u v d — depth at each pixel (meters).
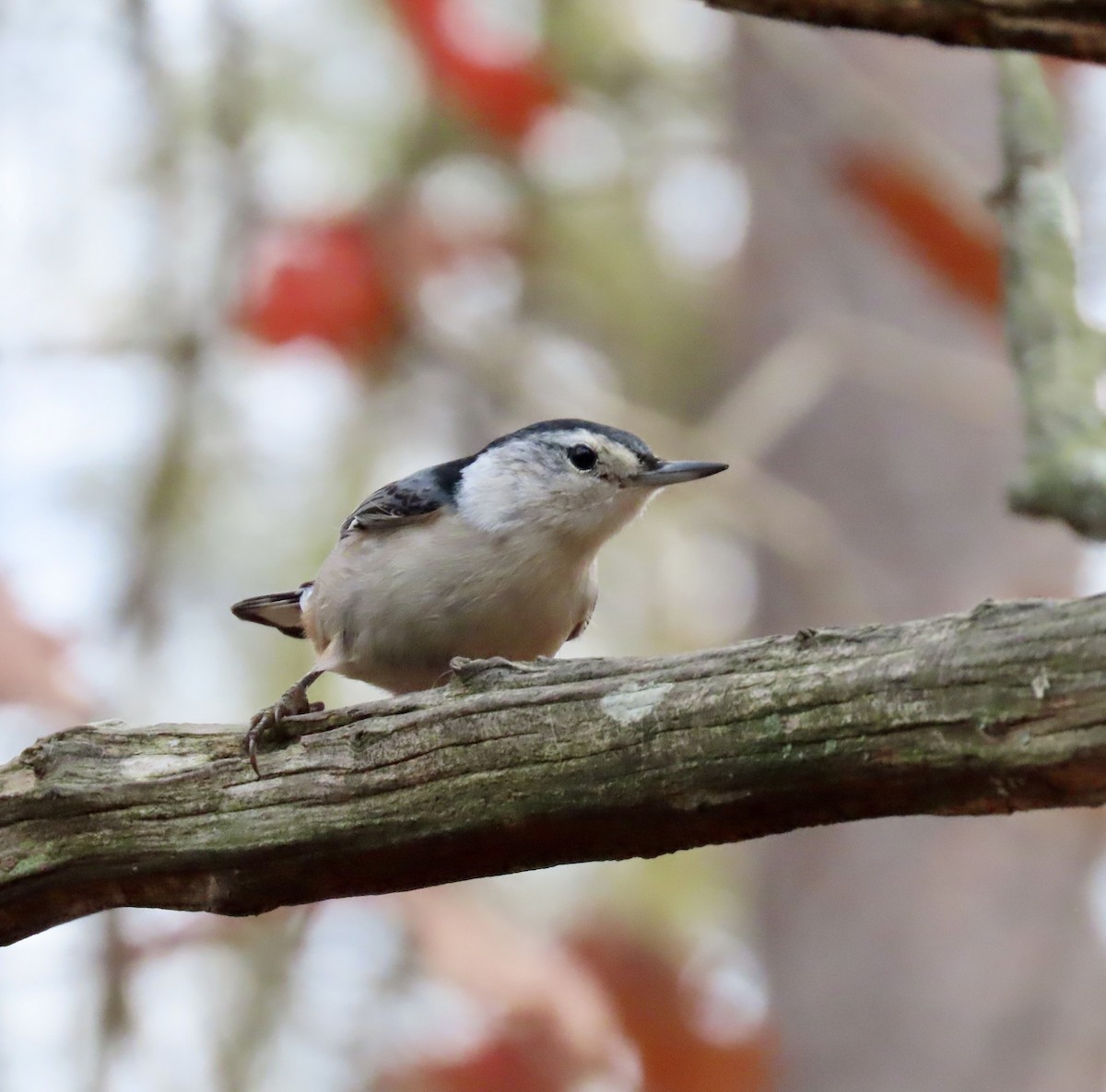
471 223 11.10
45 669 7.92
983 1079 10.41
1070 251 7.12
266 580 11.05
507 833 4.83
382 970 9.88
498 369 11.31
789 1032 10.92
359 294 9.84
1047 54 4.48
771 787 4.42
